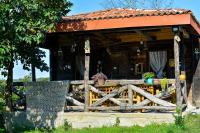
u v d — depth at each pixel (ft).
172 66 54.34
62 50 58.70
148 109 41.52
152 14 40.73
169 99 42.80
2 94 44.88
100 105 43.88
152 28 42.24
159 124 39.50
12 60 38.65
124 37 55.06
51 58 57.26
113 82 42.75
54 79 57.36
